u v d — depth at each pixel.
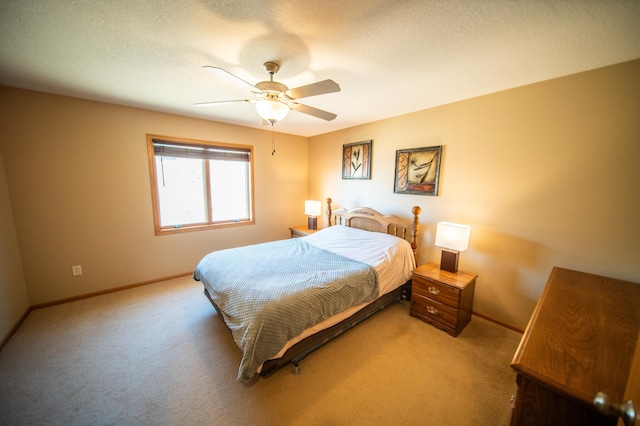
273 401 1.54
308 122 3.52
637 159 1.66
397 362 1.88
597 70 1.77
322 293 1.80
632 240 1.71
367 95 2.39
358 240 2.96
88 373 1.73
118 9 1.22
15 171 2.35
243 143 3.82
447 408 1.50
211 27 1.37
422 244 2.96
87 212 2.74
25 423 1.36
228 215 3.89
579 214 1.91
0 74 2.00
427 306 2.38
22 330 2.19
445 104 2.63
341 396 1.58
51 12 1.24
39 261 2.53
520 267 2.23
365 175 3.56
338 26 1.35
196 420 1.41
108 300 2.77
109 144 2.79
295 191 4.56
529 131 2.10
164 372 1.76
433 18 1.27
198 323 2.36
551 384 0.80
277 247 2.90
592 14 1.20
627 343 0.98
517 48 1.54
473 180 2.48
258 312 1.52
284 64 1.79
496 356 1.95
